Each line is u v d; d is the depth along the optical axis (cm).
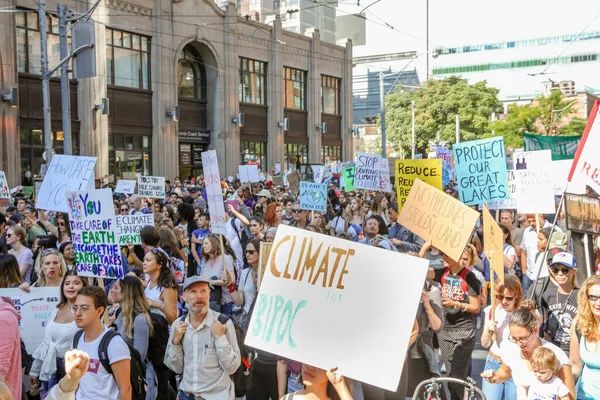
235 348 580
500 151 1021
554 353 523
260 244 750
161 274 731
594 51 11188
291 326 441
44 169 2102
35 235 1227
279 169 3628
